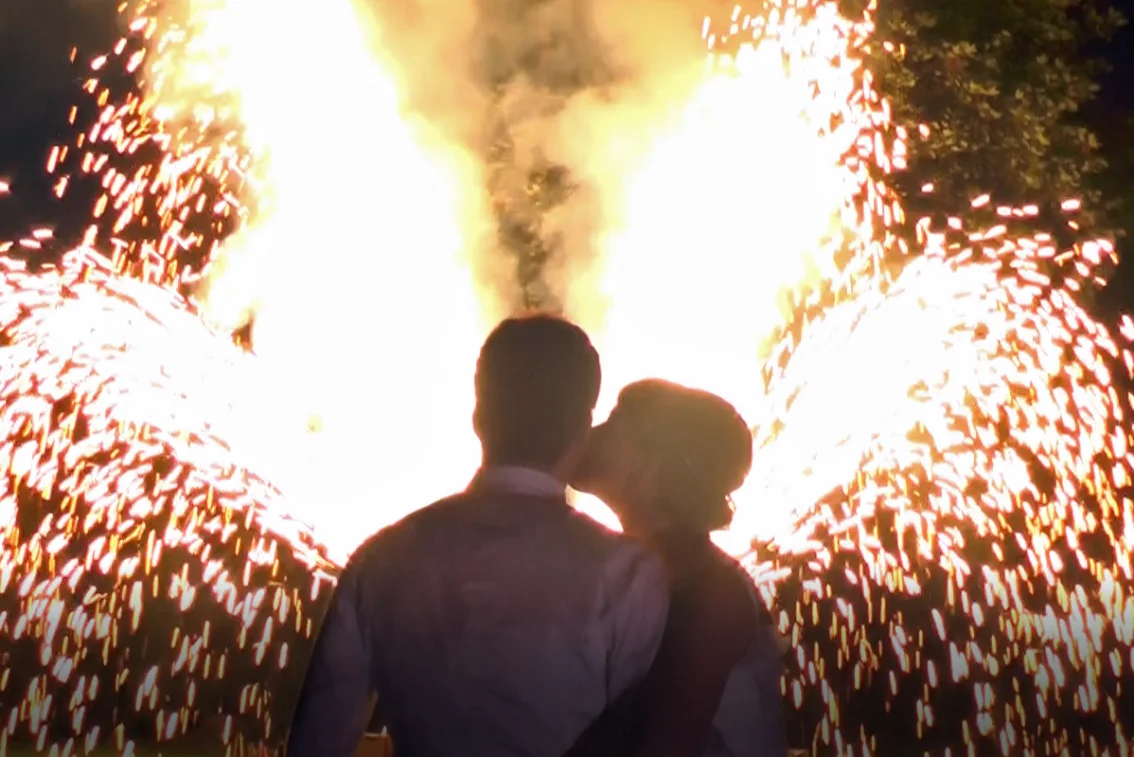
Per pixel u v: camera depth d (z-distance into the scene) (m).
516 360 3.35
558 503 3.30
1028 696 13.61
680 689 3.19
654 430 3.60
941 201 15.63
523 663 3.16
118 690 12.98
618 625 3.21
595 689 3.20
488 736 3.16
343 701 3.25
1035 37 16.47
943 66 15.45
